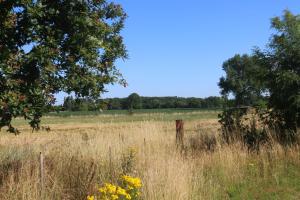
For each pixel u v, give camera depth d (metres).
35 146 12.65
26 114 8.05
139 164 10.16
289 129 14.33
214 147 13.19
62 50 8.84
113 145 12.00
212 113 69.12
